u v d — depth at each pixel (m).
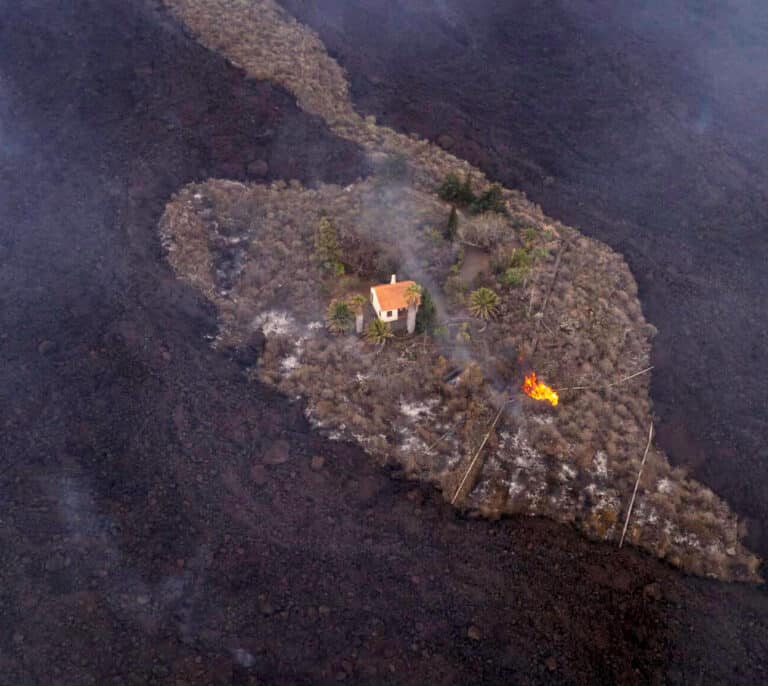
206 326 52.06
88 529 39.78
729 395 52.28
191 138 64.88
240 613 37.31
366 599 38.53
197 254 56.16
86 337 49.81
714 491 46.41
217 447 44.56
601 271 60.00
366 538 41.06
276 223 59.47
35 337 49.66
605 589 40.09
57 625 36.03
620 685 36.44
